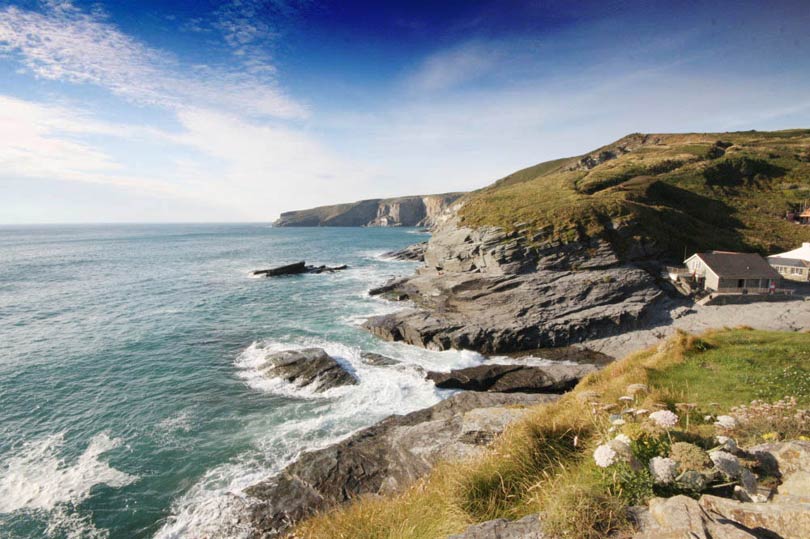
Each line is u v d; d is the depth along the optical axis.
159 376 27.33
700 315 38.47
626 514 4.39
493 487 6.73
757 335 20.19
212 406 23.33
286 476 16.23
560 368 28.45
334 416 22.30
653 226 56.47
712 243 59.81
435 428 15.12
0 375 27.08
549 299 40.78
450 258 58.69
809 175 95.44
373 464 15.82
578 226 53.75
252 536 13.91
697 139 147.62
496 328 35.44
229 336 35.84
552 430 7.75
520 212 62.00
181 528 14.59
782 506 3.90
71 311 43.88
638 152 136.88
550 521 4.50
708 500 4.27
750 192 92.62
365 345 34.81
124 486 16.69
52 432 20.58
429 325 36.38
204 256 102.38
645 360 18.05
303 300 50.72
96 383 26.17
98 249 121.38
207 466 17.86
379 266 85.31
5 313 42.53
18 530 14.61
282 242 155.38
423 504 7.32
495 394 21.48
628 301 39.81
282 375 27.16
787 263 51.94
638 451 5.25
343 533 7.92
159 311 44.31
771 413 9.19
